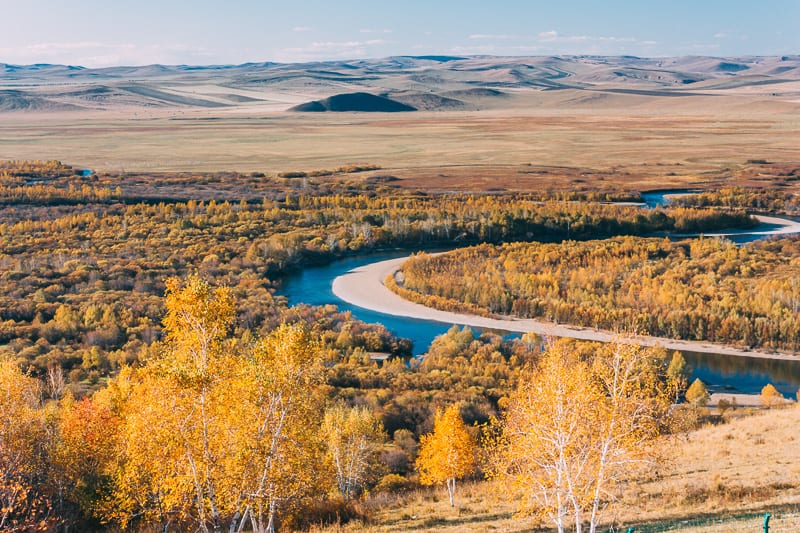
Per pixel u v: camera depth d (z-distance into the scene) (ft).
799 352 442.50
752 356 437.17
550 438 108.47
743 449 155.22
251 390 110.42
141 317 485.15
